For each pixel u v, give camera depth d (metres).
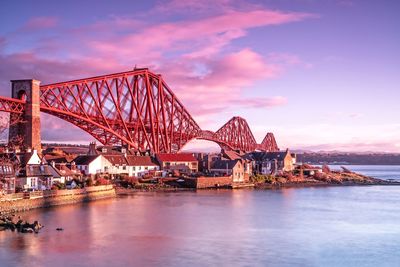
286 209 111.38
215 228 83.38
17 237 72.19
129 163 172.25
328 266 60.75
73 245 68.12
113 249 66.44
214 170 190.25
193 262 61.12
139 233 77.38
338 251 68.19
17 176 109.06
